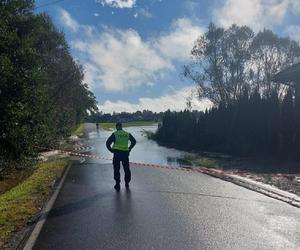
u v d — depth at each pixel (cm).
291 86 2778
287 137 2284
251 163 2123
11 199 1092
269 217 927
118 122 1337
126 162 1336
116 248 695
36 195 1162
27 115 1577
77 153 2831
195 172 1764
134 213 951
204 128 3366
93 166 1975
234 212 973
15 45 1609
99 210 978
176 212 965
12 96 1523
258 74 4856
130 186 1351
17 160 1677
